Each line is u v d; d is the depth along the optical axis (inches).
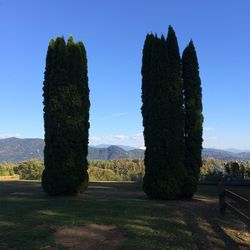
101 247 374.6
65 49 741.9
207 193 840.9
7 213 535.2
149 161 717.3
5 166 2301.9
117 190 867.4
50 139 734.5
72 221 479.2
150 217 520.4
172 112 716.0
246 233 482.6
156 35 730.2
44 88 753.0
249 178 1159.0
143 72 744.3
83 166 748.0
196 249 387.9
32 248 365.7
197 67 753.6
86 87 759.1
